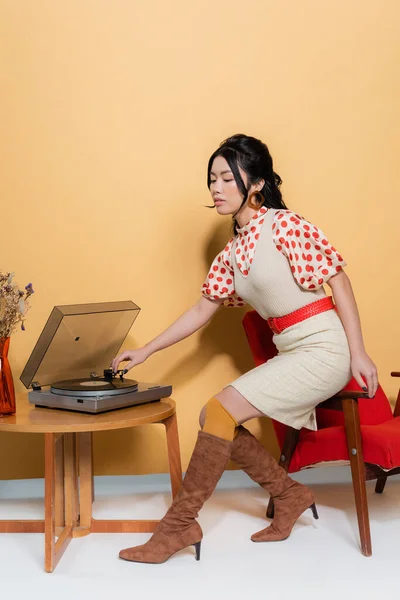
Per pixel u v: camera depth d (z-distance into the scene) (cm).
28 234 273
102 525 231
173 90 277
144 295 278
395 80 288
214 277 238
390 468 203
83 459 231
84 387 216
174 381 282
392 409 290
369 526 222
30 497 273
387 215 289
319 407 220
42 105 272
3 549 216
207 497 204
